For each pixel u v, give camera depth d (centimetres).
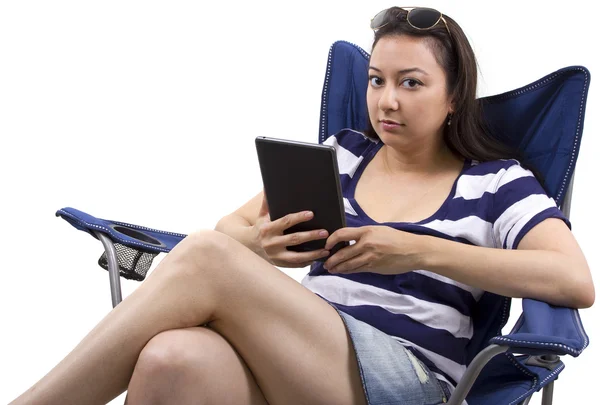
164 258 232
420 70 259
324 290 263
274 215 253
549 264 243
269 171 245
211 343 224
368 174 282
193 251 228
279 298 227
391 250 243
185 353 218
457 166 275
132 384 219
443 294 256
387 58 261
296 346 227
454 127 272
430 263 245
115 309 229
